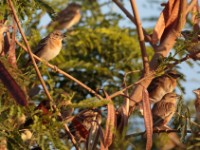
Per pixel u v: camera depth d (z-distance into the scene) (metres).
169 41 13.36
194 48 12.33
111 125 11.38
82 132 12.33
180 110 12.23
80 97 18.56
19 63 13.52
